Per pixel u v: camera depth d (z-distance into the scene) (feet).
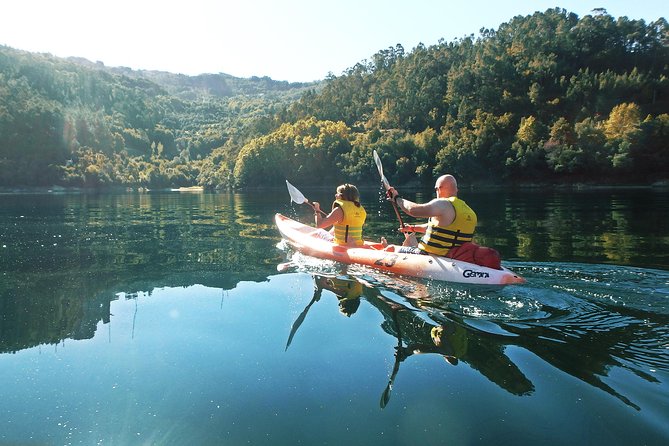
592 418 6.54
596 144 148.77
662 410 6.68
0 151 184.14
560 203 55.31
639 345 9.14
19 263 19.38
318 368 8.50
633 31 261.44
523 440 6.11
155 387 7.94
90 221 38.50
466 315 11.17
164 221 38.11
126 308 12.59
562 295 12.66
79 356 9.34
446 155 162.09
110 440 6.44
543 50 253.44
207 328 10.82
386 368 8.40
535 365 8.27
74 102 359.66
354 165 181.06
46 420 6.98
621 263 17.42
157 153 372.99
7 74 327.06
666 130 137.49
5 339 10.36
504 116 187.62
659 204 50.70
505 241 23.76
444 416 6.77
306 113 287.28
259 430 6.59
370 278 15.55
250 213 47.50
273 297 13.42
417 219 38.09
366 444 6.16
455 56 281.13
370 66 354.74
